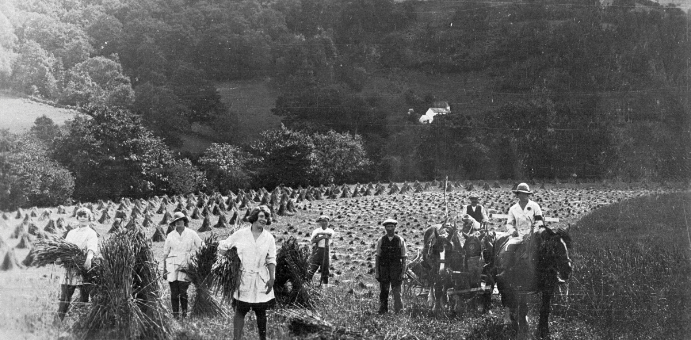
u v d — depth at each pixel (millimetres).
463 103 108875
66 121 66500
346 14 143375
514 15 128750
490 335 12430
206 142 91188
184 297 13469
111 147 58094
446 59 124375
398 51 134000
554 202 39969
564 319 13445
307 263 14094
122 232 12398
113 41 106250
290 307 13414
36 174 46938
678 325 13016
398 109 112750
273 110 104875
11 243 23234
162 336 11508
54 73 85062
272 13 132125
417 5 149125
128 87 87438
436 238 14250
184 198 50281
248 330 12195
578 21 101750
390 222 14000
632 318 13156
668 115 62469
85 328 11281
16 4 95000
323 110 102438
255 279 10906
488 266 14469
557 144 64375
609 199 40469
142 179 58344
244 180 66562
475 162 72875
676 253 16547
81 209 12586
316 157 70875
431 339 12133
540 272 12305
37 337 10875
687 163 49719
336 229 30359
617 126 64250
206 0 129875
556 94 82250
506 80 102812
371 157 84812
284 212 35875
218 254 11367
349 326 12547
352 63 130625
